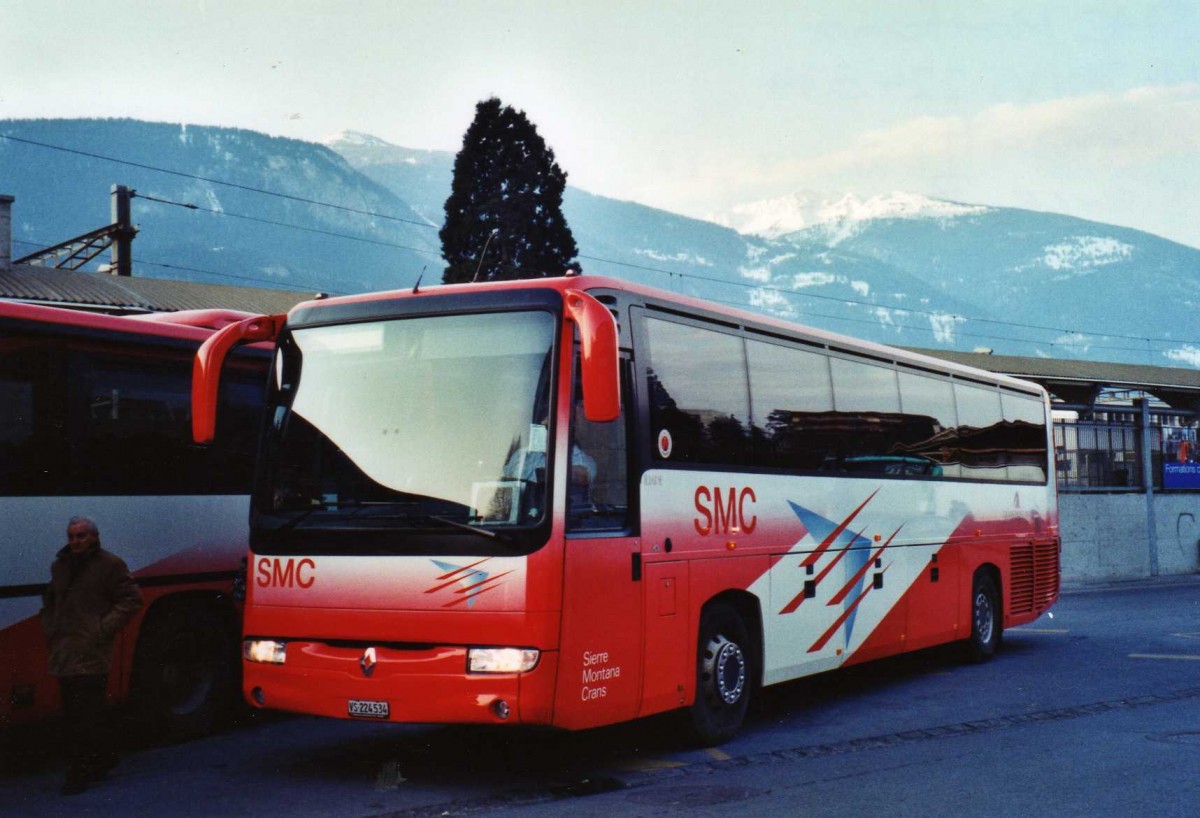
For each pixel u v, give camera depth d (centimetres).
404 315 820
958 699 1212
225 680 1024
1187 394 3909
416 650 768
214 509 1021
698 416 944
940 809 745
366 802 763
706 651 942
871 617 1225
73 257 3947
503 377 784
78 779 796
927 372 1426
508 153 4888
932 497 1398
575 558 766
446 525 764
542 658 740
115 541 932
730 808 745
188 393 1012
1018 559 1648
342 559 794
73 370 912
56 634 810
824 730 1033
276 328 864
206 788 809
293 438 834
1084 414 3553
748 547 996
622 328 856
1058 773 851
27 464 870
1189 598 2642
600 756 911
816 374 1155
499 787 805
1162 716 1096
